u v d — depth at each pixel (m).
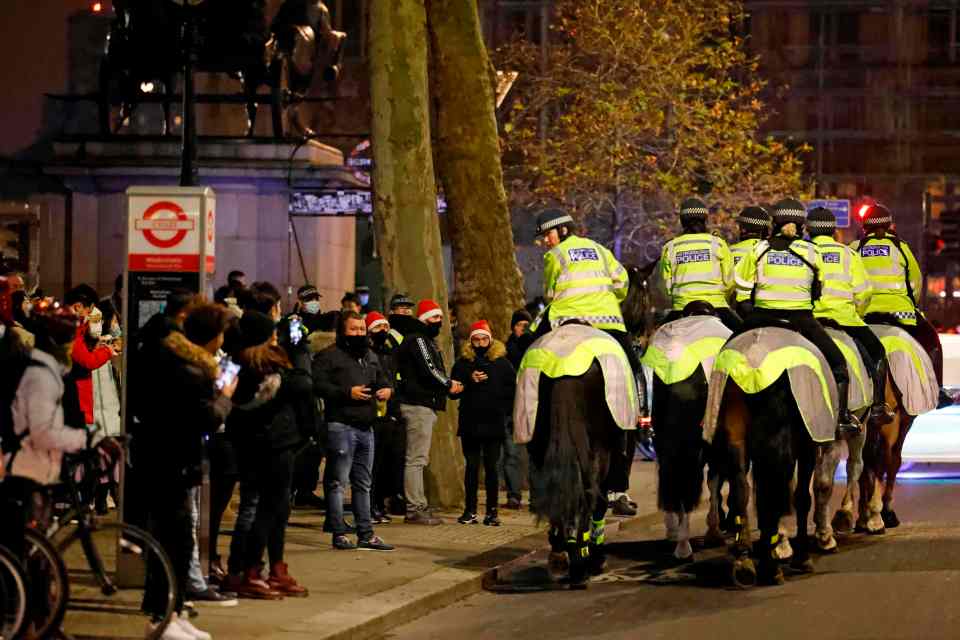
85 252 59.84
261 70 58.59
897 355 35.84
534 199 93.00
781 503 27.69
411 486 35.88
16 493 21.09
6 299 28.67
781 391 27.23
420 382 35.41
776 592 27.55
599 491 28.05
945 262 136.00
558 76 94.19
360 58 126.75
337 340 31.69
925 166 140.75
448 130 43.75
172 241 26.05
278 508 26.05
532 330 30.25
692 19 89.38
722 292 32.12
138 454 22.91
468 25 43.44
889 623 24.17
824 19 141.00
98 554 22.34
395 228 39.12
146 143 59.38
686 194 87.88
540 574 30.33
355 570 29.20
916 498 43.41
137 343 25.77
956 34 140.38
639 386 29.47
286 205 59.03
